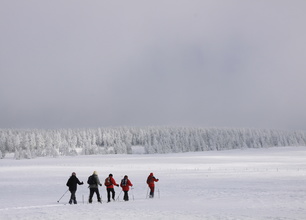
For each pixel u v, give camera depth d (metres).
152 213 13.43
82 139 199.25
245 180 30.39
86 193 25.86
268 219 11.09
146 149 161.62
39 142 172.50
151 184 21.19
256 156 108.62
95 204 18.00
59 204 18.73
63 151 153.12
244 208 14.14
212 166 59.59
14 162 107.12
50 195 24.94
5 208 17.11
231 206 14.95
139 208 15.27
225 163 70.88
